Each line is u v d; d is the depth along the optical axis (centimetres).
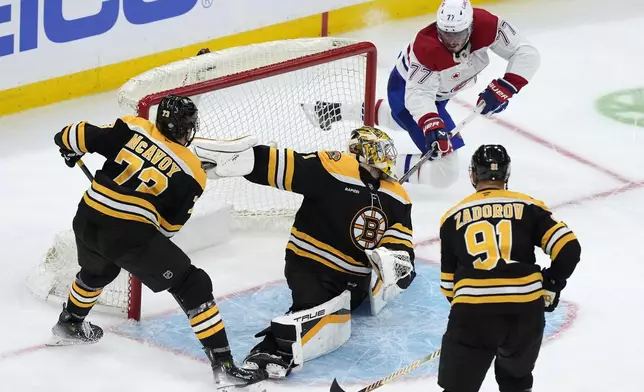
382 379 1300
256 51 1794
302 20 2475
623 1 2805
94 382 1380
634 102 2283
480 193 1252
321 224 1468
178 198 1345
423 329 1511
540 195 1911
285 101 1847
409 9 2628
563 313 1542
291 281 1466
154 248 1338
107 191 1330
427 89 1784
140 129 1352
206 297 1350
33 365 1414
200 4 2183
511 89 1806
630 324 1523
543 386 1377
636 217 1842
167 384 1380
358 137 1480
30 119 2130
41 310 1549
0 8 1952
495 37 1789
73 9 2033
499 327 1185
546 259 1705
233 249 1728
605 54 2503
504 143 2103
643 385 1387
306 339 1404
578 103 2270
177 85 1698
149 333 1498
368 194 1470
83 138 1350
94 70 2217
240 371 1355
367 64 1762
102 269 1389
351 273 1480
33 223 1795
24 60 2011
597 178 1977
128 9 2097
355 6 2542
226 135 1797
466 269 1207
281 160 1448
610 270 1666
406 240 1480
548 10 2723
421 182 1878
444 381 1213
